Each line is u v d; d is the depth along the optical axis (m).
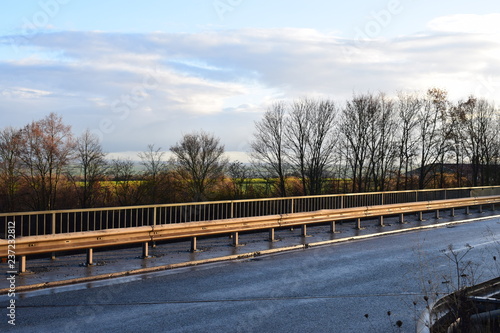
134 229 11.00
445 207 22.92
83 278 9.36
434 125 45.91
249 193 40.53
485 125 46.91
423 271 10.66
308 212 15.75
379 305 8.02
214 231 12.91
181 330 6.55
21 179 35.31
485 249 13.95
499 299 5.88
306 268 11.09
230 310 7.59
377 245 14.61
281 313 7.47
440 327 5.28
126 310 7.47
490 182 46.97
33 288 8.69
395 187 47.31
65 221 24.30
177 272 10.41
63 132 35.34
